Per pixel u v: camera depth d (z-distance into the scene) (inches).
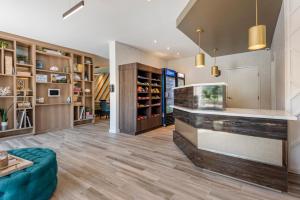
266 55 239.9
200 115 109.7
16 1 120.1
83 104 263.9
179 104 155.6
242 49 223.3
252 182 89.1
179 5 127.5
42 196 72.9
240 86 259.3
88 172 103.0
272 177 83.7
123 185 88.5
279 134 82.8
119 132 217.3
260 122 87.5
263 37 76.9
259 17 125.1
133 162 118.6
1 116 181.8
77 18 148.2
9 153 88.2
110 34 189.5
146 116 224.1
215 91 108.5
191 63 310.7
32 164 75.0
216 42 187.9
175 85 284.4
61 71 236.4
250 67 251.4
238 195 80.0
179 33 187.8
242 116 92.5
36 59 211.9
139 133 208.2
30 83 203.5
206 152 106.0
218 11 114.7
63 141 173.2
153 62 296.0
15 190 64.2
